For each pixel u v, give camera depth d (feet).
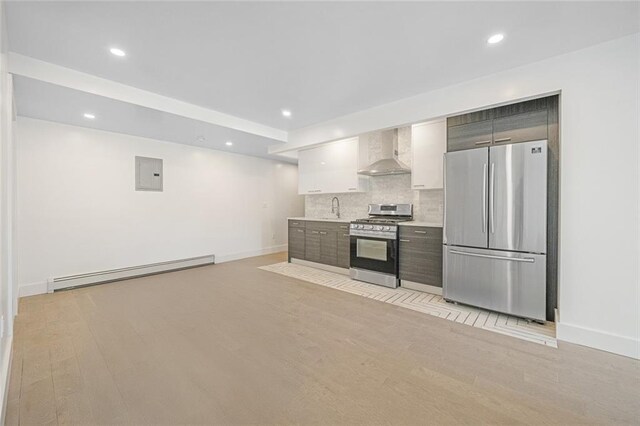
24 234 11.37
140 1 5.70
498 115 9.77
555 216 8.65
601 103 7.29
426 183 12.20
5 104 6.38
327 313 9.67
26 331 8.18
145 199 14.98
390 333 8.16
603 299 7.27
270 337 7.91
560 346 7.37
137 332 8.18
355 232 13.91
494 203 9.30
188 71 8.77
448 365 6.52
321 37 7.04
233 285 13.07
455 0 5.76
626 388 5.66
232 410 5.09
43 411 5.02
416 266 12.05
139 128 13.14
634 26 6.60
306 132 15.01
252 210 20.56
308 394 5.53
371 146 15.16
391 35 6.96
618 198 7.11
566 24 6.53
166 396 5.46
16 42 7.11
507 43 7.30
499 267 9.24
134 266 14.51
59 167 12.23
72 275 12.48
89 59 8.01
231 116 13.16
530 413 4.99
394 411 5.07
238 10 6.03
